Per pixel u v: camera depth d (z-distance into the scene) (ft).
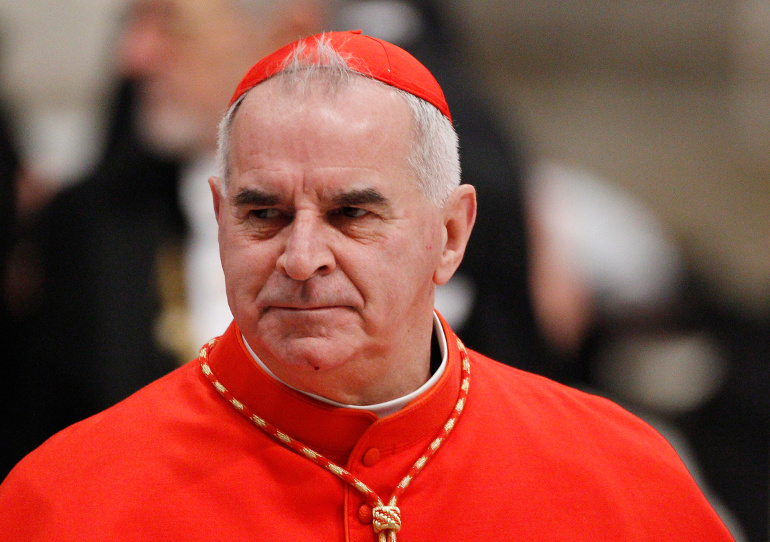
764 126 95.71
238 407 23.25
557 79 98.22
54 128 69.31
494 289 43.34
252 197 21.27
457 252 23.85
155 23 48.98
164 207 48.52
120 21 54.13
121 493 21.86
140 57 49.01
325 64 21.72
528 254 44.42
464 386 24.80
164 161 48.29
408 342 22.89
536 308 45.21
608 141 95.09
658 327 57.93
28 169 54.85
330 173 20.83
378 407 22.99
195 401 23.77
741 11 97.19
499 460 23.98
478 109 45.01
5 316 50.85
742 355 56.95
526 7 97.50
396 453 23.13
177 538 21.48
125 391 46.01
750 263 87.76
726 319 59.47
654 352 57.16
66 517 21.53
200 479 22.29
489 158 44.04
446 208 23.30
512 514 23.21
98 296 46.91
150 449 22.65
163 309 47.57
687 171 94.48
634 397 56.13
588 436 25.53
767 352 57.26
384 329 21.62
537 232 47.50
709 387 55.42
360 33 23.94
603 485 24.27
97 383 46.32
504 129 45.75
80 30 72.13
